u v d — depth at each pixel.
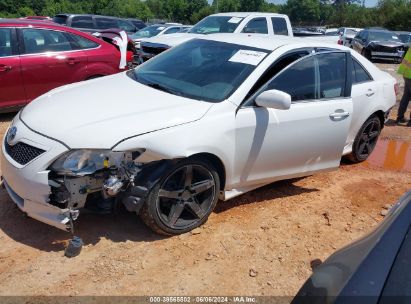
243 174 4.04
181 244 3.65
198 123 3.57
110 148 3.23
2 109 6.52
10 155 3.49
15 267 3.22
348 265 1.95
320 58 4.62
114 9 71.50
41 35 6.77
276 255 3.65
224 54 4.42
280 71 4.19
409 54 8.28
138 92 4.00
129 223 3.87
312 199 4.75
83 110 3.59
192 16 78.75
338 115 4.52
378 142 7.29
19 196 3.47
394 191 5.19
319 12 77.75
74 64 7.07
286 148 4.20
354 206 4.69
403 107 8.59
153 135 3.36
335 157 4.70
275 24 10.96
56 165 3.21
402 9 52.38
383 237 2.00
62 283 3.10
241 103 3.86
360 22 61.06
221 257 3.54
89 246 3.52
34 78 6.68
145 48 10.82
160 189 3.48
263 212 4.34
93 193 3.47
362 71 5.54
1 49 6.35
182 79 4.22
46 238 3.58
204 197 3.86
